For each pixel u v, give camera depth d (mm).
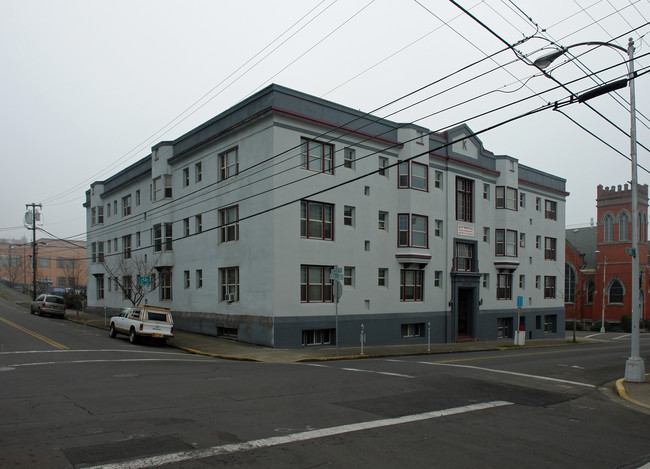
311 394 10938
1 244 89250
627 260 63000
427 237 28516
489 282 33594
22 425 7766
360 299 25531
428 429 8312
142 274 32406
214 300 26500
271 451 6773
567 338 43812
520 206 37500
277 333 22109
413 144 28000
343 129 25062
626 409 10875
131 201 37594
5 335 24156
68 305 49625
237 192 25000
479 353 24812
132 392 10727
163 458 6332
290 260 22797
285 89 23031
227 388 11461
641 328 60594
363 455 6781
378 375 14180
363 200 25953
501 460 6836
